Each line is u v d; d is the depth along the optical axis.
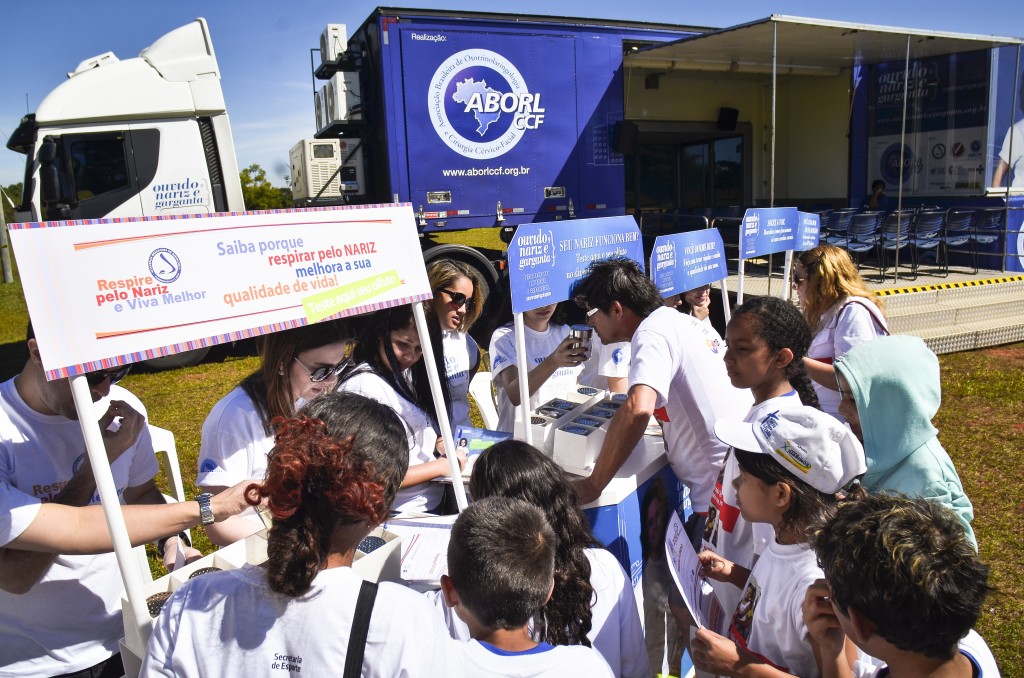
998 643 3.00
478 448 2.46
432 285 2.78
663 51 9.28
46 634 1.72
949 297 8.73
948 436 5.45
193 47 7.68
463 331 2.93
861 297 3.28
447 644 1.18
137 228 1.33
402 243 1.83
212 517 1.51
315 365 1.98
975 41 8.73
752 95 12.06
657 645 2.49
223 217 1.46
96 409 1.93
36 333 1.20
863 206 11.10
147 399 7.14
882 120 10.95
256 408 2.00
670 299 3.31
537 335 3.33
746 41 8.65
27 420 1.64
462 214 8.05
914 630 1.12
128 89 7.45
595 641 1.64
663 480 2.55
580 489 2.07
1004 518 4.11
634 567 2.30
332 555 1.17
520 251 2.26
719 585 2.06
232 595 1.15
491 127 8.05
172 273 1.37
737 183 12.32
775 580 1.57
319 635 1.09
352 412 1.25
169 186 7.70
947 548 1.14
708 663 1.56
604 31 8.63
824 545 1.27
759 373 2.05
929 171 10.42
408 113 7.62
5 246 18.23
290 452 1.12
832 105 11.43
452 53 7.73
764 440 1.56
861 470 1.52
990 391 6.52
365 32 7.82
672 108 11.40
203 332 1.41
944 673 1.16
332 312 1.65
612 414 2.48
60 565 1.72
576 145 8.59
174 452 3.07
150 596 1.60
